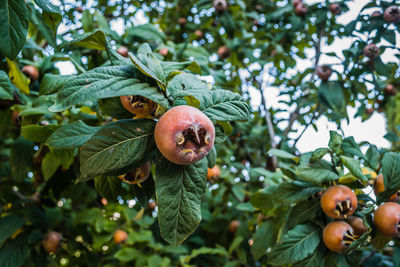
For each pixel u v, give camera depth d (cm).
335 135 57
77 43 44
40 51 81
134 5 109
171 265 91
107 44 44
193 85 44
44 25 59
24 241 68
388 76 83
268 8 120
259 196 66
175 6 120
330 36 106
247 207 78
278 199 58
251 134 115
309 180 56
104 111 47
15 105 62
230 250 88
